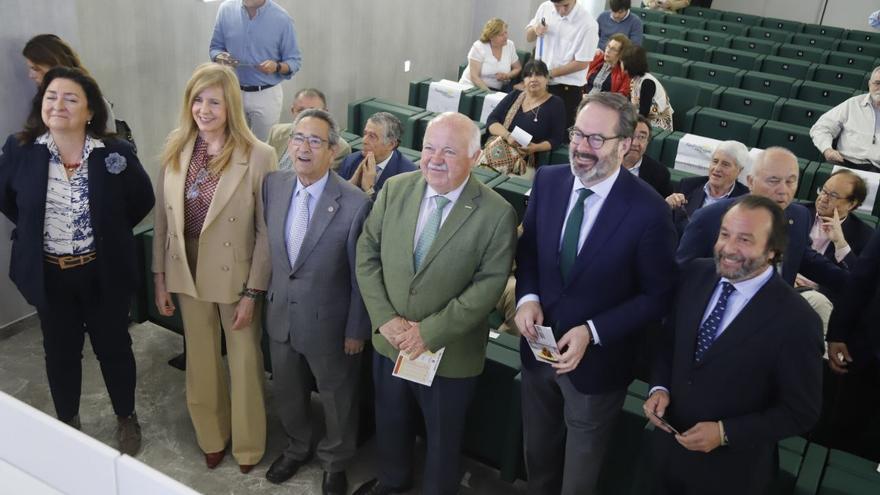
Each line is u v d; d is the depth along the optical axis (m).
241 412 2.75
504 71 6.66
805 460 2.26
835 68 7.70
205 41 5.12
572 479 2.28
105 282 2.65
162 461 2.88
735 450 1.96
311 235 2.41
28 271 2.56
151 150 4.92
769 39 10.27
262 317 3.07
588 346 2.10
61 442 1.18
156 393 3.29
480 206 2.18
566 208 2.12
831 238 3.26
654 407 2.04
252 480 2.79
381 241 2.31
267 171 2.53
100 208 2.56
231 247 2.52
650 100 5.33
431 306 2.22
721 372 1.91
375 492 2.69
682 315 2.01
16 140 2.54
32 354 3.50
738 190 3.40
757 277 1.89
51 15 3.42
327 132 2.35
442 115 2.15
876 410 2.73
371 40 7.07
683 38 9.48
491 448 2.75
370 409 3.01
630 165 3.67
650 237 2.00
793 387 1.84
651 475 2.25
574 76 5.76
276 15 4.74
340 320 2.51
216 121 2.41
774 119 5.94
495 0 9.05
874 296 2.59
